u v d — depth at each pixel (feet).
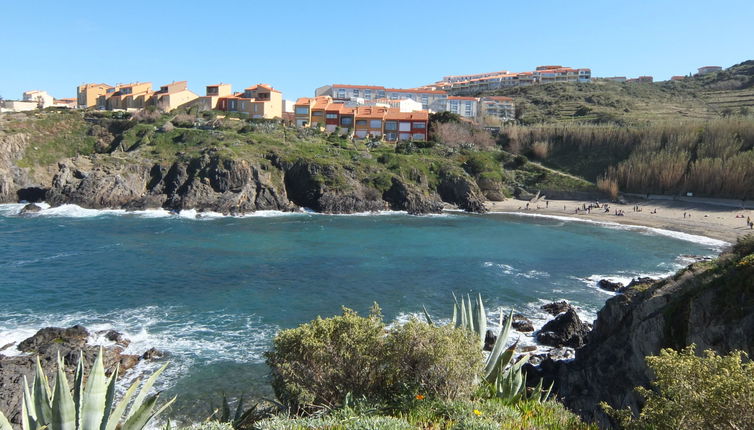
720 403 24.39
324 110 399.24
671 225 240.53
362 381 37.86
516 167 354.95
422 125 387.34
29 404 25.21
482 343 41.91
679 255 180.24
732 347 52.90
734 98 477.77
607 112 454.40
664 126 327.47
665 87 596.29
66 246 172.04
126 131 324.39
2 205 258.57
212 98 403.54
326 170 289.33
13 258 153.28
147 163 279.69
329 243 190.80
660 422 26.18
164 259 158.20
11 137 292.81
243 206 266.16
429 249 184.44
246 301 120.26
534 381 82.07
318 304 119.55
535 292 134.21
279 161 293.64
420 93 580.71
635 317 73.82
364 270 151.33
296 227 225.56
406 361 36.99
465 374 36.14
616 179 310.24
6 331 98.12
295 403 37.42
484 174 328.90
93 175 262.47
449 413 32.45
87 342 94.27
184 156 283.18
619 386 67.41
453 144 370.94
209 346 95.14
